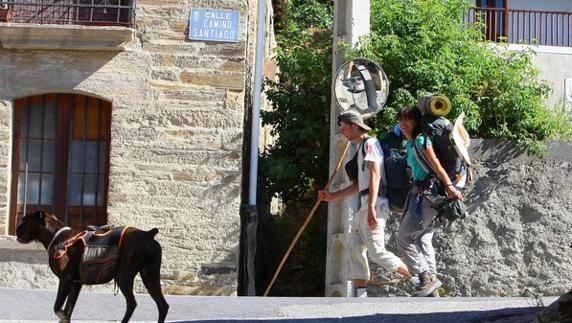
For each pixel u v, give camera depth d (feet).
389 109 51.60
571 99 73.82
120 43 50.39
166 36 51.01
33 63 50.67
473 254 48.60
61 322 29.17
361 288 42.27
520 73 56.49
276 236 57.11
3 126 50.60
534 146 49.11
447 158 38.99
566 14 82.84
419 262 39.29
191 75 50.90
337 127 50.34
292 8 78.79
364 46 51.52
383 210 40.06
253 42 57.98
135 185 50.31
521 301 34.22
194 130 50.65
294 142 55.72
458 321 27.61
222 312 33.78
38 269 49.52
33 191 51.08
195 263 50.08
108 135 51.19
